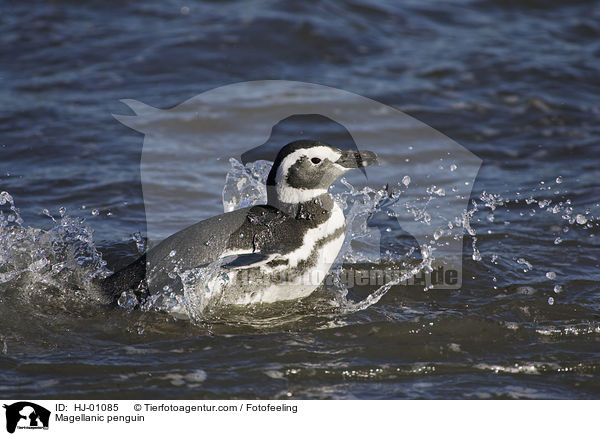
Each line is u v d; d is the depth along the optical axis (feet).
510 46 67.87
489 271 36.68
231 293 31.68
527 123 56.24
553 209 42.50
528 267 37.19
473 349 29.66
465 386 27.27
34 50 65.41
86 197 44.86
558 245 39.75
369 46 67.26
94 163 49.39
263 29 67.97
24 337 30.04
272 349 29.45
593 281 35.58
